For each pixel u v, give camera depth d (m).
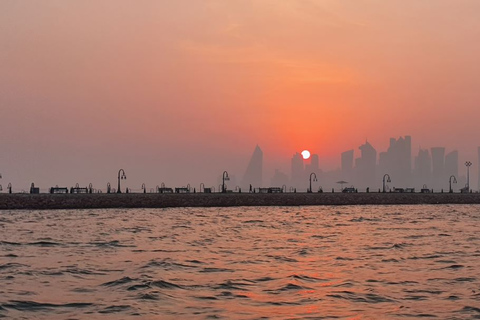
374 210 95.69
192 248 40.72
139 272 29.67
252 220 69.12
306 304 22.84
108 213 80.69
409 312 21.56
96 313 21.23
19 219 67.75
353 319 20.52
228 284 26.78
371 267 32.28
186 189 115.50
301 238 48.38
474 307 22.41
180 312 21.44
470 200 124.81
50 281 27.20
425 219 74.25
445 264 33.59
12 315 20.77
